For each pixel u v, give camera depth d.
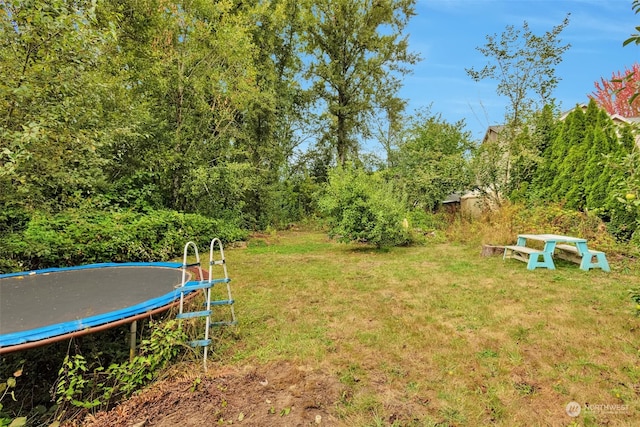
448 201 16.75
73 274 3.84
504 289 4.79
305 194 16.88
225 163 10.35
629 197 2.88
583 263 5.84
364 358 2.86
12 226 5.77
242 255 8.09
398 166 15.45
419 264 6.67
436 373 2.61
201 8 9.84
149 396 2.36
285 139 17.33
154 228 7.45
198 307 3.53
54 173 4.56
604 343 3.04
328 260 7.32
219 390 2.44
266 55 13.65
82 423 2.19
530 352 2.91
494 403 2.24
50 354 2.94
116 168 8.77
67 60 4.06
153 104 9.11
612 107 18.98
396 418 2.12
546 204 9.43
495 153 10.45
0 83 3.61
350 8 17.89
